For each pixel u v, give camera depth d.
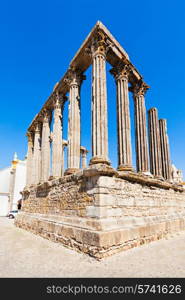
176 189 14.21
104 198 7.66
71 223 8.98
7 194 41.25
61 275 5.34
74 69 12.84
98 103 9.45
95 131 9.20
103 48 10.29
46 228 11.38
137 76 13.24
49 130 17.66
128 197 8.95
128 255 7.04
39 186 14.68
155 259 6.62
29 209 16.92
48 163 16.62
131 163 10.40
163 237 10.43
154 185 11.30
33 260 6.78
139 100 13.50
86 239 7.37
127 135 10.73
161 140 17.00
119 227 7.73
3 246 9.27
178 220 12.64
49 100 16.92
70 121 12.24
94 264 6.19
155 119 15.20
